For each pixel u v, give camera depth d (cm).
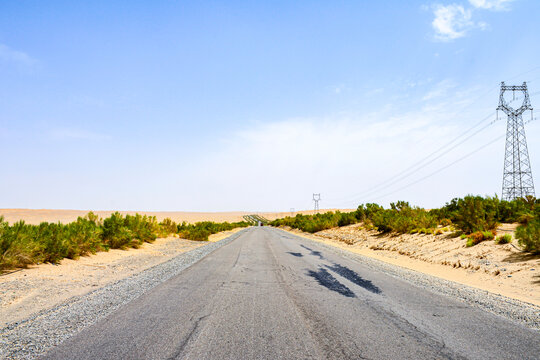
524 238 1021
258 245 1880
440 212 2158
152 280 747
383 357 327
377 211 3008
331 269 964
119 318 448
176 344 353
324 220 4003
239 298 577
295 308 514
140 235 1641
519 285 791
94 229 1232
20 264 844
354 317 469
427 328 425
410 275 902
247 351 335
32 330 397
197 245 1977
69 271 853
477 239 1309
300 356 324
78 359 312
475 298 620
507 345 369
